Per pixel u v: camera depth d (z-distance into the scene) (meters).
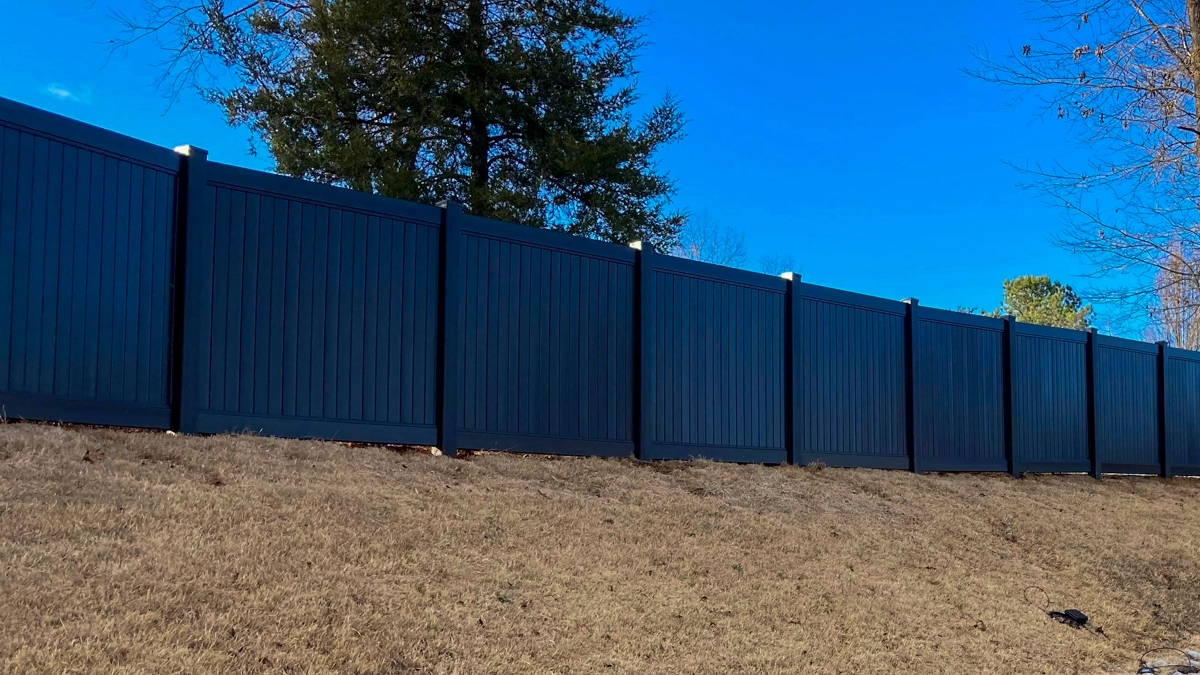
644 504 9.83
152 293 8.62
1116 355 19.05
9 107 7.83
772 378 13.50
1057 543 12.23
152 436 8.27
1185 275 13.60
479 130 19.19
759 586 8.36
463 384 10.38
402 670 5.62
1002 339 16.92
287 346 9.30
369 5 17.06
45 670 4.64
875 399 14.84
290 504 7.40
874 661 7.43
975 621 8.85
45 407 7.88
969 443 16.09
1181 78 12.11
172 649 5.11
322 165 17.38
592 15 19.20
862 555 9.93
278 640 5.50
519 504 8.80
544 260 11.27
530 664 6.06
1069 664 8.39
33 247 7.91
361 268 9.84
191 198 8.84
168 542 6.25
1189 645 9.57
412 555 7.09
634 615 7.13
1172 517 15.24
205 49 17.38
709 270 12.87
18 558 5.58
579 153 18.67
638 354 12.00
